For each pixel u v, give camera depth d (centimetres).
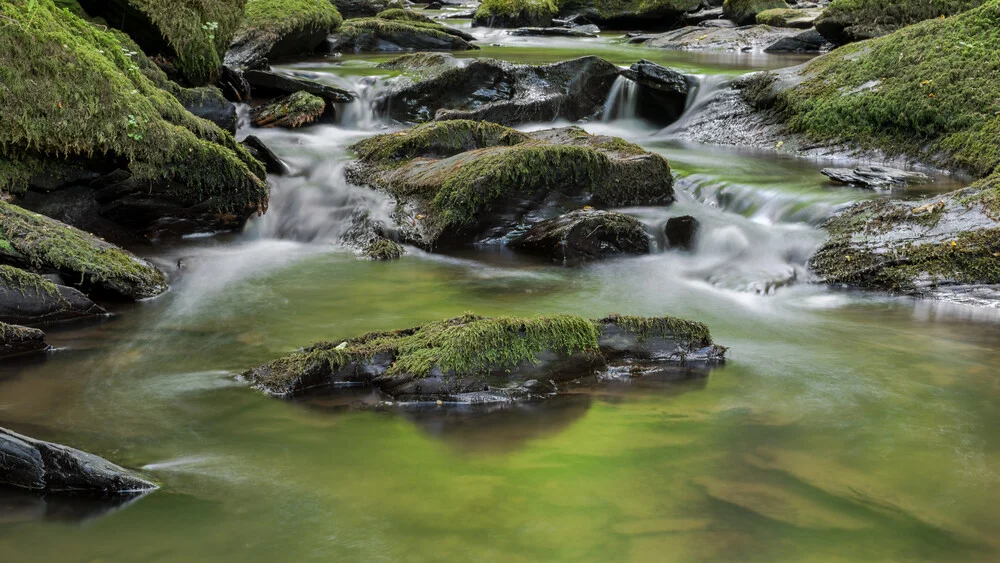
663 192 938
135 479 367
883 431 435
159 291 680
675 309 662
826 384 501
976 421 448
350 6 2177
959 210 743
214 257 795
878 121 1105
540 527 340
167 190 805
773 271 760
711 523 344
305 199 910
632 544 328
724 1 2400
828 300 695
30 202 748
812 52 1909
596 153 873
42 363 521
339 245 854
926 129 1052
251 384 488
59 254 632
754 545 328
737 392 488
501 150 870
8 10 700
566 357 494
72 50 731
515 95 1343
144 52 1019
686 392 486
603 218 816
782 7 2352
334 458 400
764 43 1986
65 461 365
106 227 799
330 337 576
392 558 318
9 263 618
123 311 634
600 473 386
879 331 609
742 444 418
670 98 1384
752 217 898
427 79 1320
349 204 904
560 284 726
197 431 427
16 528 336
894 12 1678
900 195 879
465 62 1352
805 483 378
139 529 337
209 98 954
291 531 337
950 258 707
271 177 951
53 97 712
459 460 399
